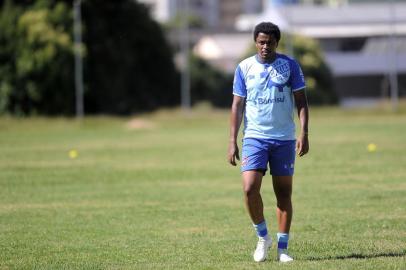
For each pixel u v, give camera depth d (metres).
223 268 32.34
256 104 33.41
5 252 37.50
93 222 46.94
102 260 35.31
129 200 57.38
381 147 100.56
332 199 55.44
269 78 33.22
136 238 41.19
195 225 45.38
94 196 59.97
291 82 33.38
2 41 192.62
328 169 76.44
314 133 132.00
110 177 73.94
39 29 191.75
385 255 34.88
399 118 172.25
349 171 74.25
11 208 53.50
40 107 196.12
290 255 35.50
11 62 193.12
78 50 180.75
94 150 107.19
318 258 34.59
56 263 34.69
